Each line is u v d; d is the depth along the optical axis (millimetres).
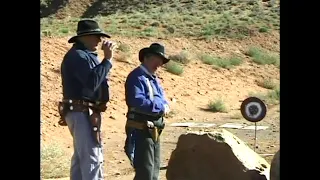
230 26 37656
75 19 47531
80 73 4984
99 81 5004
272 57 30672
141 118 5234
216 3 47781
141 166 5238
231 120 17141
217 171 5895
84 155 5070
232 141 6031
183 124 16062
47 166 8758
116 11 52844
